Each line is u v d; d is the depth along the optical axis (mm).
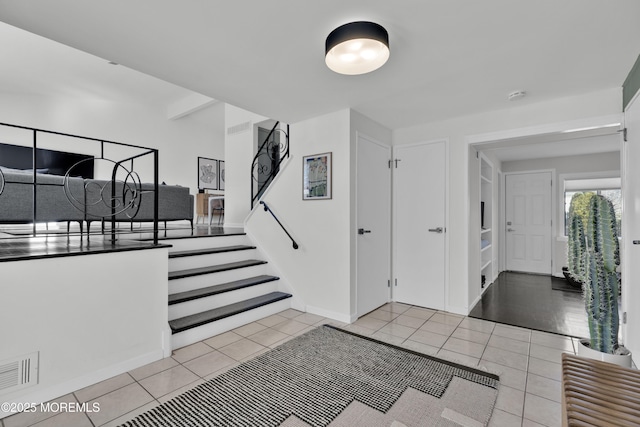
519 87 2643
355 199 3223
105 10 1652
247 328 2963
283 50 2074
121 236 3785
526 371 2156
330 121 3283
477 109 3193
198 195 6785
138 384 1984
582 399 1168
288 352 2439
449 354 2418
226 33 1875
